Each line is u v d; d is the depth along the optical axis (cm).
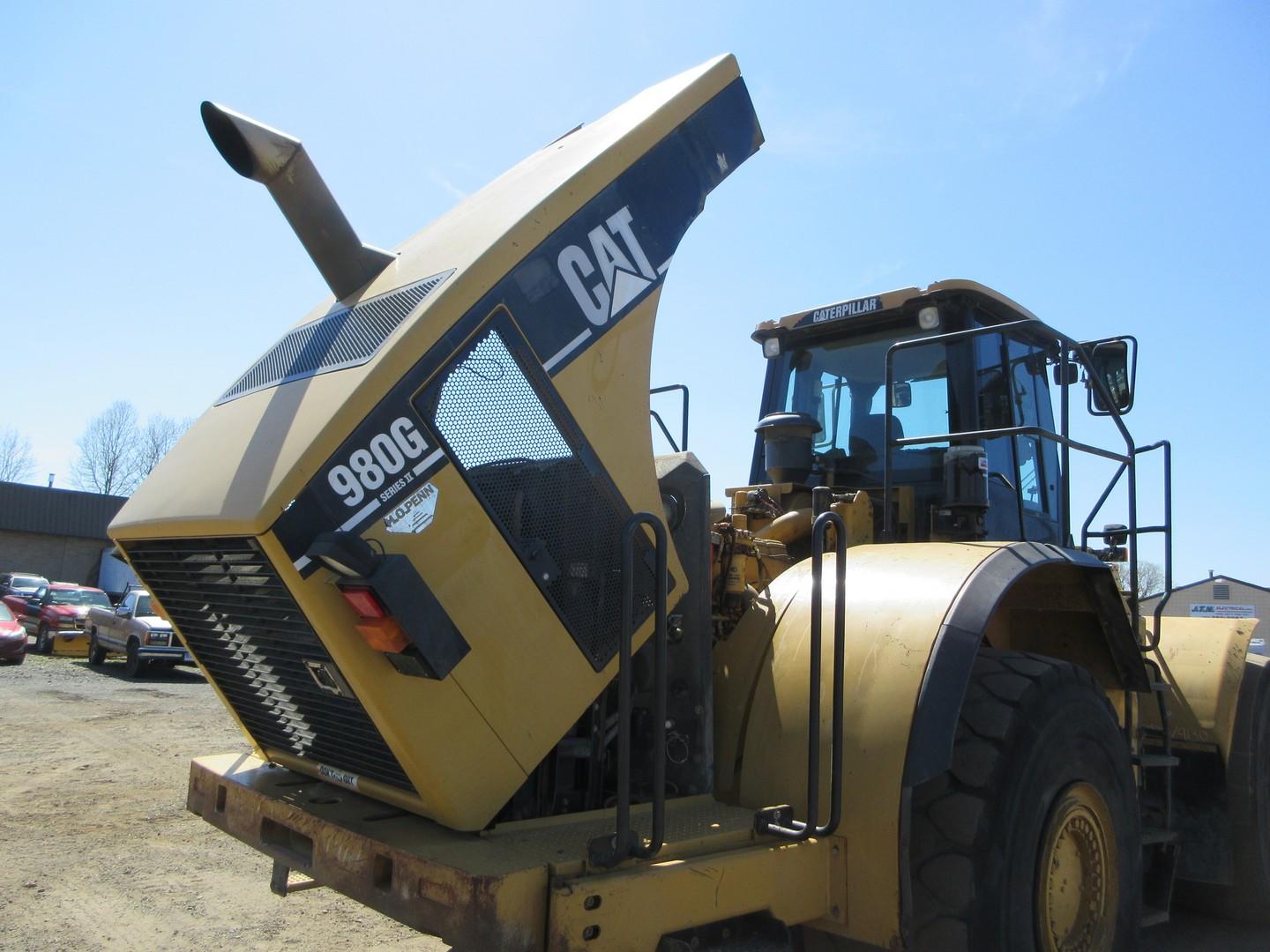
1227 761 475
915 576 321
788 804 292
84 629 2017
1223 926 495
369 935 428
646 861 242
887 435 377
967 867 282
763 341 547
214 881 506
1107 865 336
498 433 253
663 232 301
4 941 409
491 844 243
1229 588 3731
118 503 3884
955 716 285
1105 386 446
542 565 258
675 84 324
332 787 310
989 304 474
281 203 276
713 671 327
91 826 611
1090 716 332
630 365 287
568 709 264
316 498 224
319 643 240
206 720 1103
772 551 394
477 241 264
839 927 280
